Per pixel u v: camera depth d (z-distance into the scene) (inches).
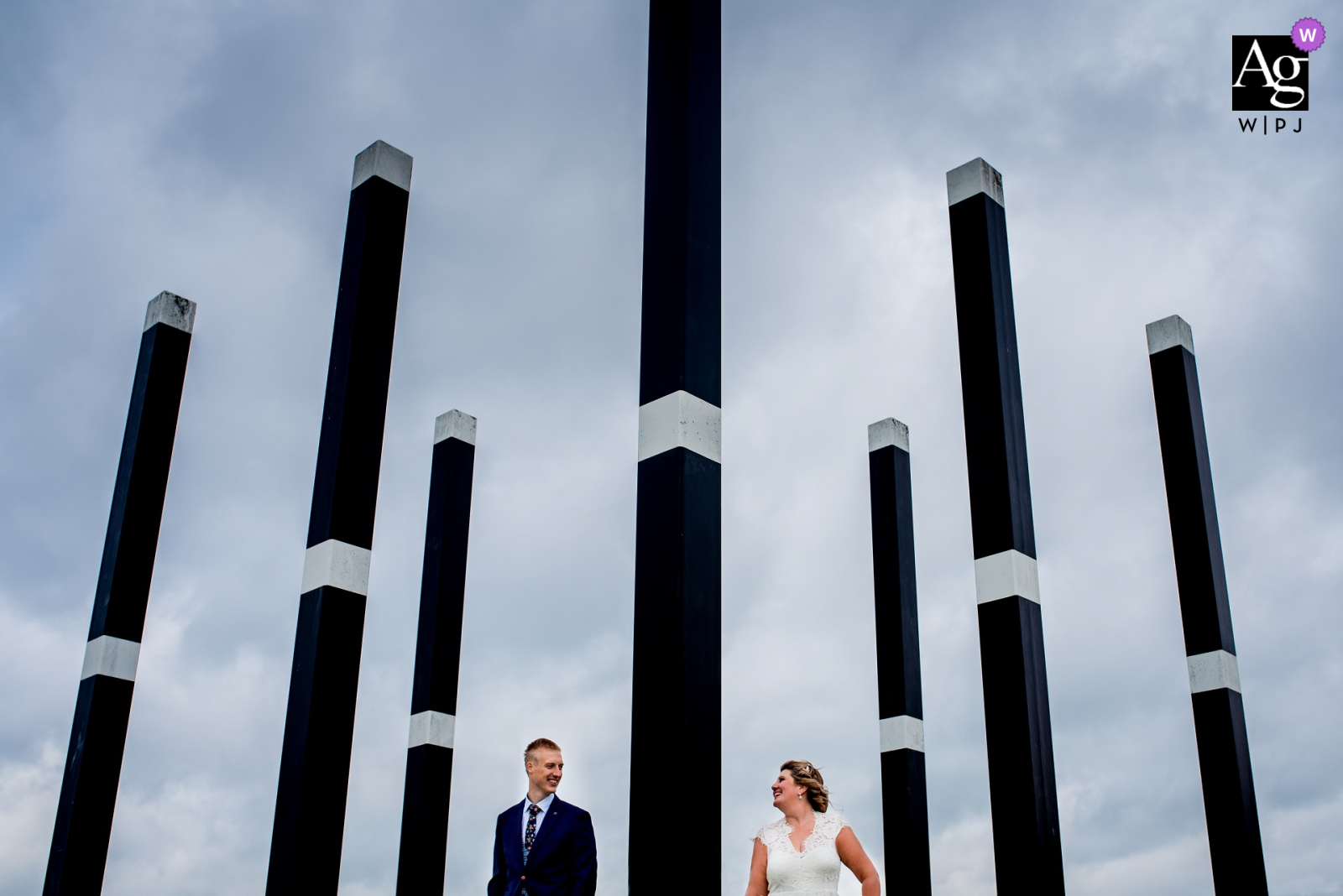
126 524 529.0
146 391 552.1
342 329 469.1
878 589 709.9
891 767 665.0
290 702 416.8
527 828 230.4
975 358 476.4
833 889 211.0
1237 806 574.6
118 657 513.3
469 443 721.0
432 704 644.7
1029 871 398.6
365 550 438.6
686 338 320.2
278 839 397.4
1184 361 656.4
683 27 363.9
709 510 310.0
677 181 342.3
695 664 289.7
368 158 501.4
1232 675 605.9
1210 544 620.7
